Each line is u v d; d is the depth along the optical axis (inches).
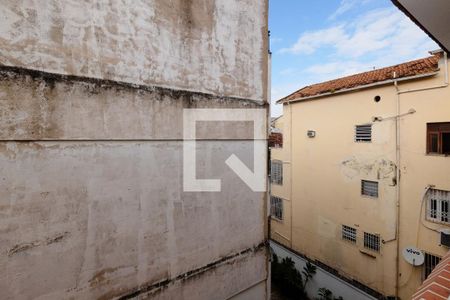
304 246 513.3
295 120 527.8
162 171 152.2
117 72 132.9
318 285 447.5
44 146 113.4
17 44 105.7
